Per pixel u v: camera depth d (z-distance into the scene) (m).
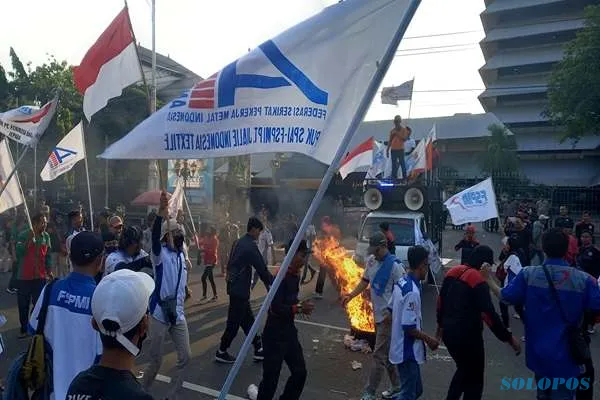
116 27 6.42
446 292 5.04
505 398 6.12
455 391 4.93
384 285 5.67
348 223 26.44
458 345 4.85
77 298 3.20
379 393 6.10
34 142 7.59
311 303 4.97
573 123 28.69
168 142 3.13
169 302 5.27
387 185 14.45
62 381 3.09
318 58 3.19
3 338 7.96
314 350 7.91
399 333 4.88
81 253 3.27
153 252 5.21
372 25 3.21
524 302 4.39
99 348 3.18
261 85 3.16
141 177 30.81
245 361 7.23
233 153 3.15
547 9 63.19
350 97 3.22
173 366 6.99
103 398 1.91
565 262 4.36
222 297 11.66
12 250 11.66
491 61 65.62
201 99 3.15
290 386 5.01
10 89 28.56
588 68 27.25
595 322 4.26
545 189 39.53
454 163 54.19
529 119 61.72
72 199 29.97
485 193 9.86
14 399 3.10
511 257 8.77
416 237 12.88
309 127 3.17
